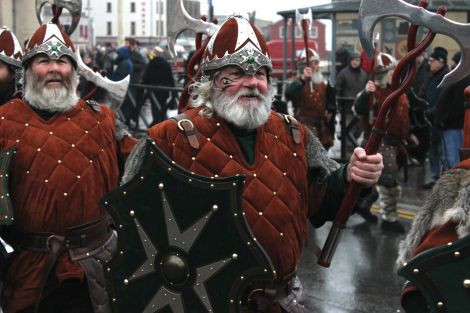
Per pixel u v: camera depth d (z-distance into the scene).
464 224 2.11
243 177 2.44
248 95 2.64
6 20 19.70
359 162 2.57
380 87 7.06
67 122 3.66
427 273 2.11
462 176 2.17
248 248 2.43
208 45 2.71
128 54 13.05
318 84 8.79
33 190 3.51
